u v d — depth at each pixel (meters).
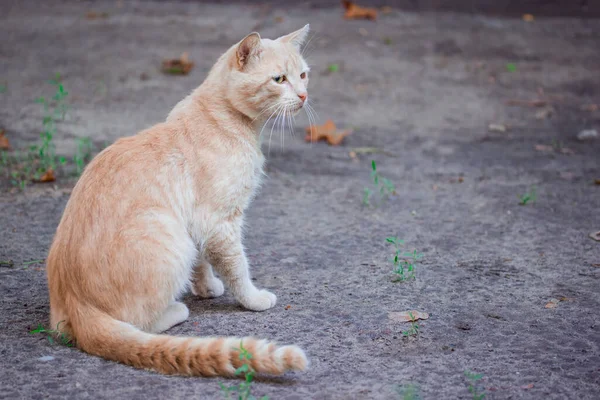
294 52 5.25
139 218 4.53
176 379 4.18
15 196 7.36
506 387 4.19
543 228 6.91
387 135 9.94
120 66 12.33
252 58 5.00
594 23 16.59
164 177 4.72
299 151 9.26
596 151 9.48
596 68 13.36
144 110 10.30
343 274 5.83
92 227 4.48
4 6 16.33
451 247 6.45
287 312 5.14
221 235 4.92
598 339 4.81
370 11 15.90
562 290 5.58
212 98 5.03
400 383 4.21
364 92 11.71
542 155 9.29
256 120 5.10
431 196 7.81
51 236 6.45
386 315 5.12
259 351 4.06
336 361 4.47
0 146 8.62
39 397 3.97
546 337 4.83
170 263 4.55
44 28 14.58
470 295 5.47
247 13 16.20
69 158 8.40
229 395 4.00
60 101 10.53
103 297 4.42
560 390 4.17
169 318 4.81
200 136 4.91
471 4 17.19
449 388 4.17
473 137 9.98
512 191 7.98
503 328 4.96
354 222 7.04
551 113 11.07
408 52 13.84
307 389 4.13
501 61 13.60
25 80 11.46
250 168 5.03
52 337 4.64
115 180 4.62
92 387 4.08
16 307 5.12
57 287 4.58
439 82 12.37
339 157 9.09
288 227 6.88
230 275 5.05
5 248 6.16
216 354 4.12
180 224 4.71
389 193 7.88
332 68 12.55
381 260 6.13
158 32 14.44
